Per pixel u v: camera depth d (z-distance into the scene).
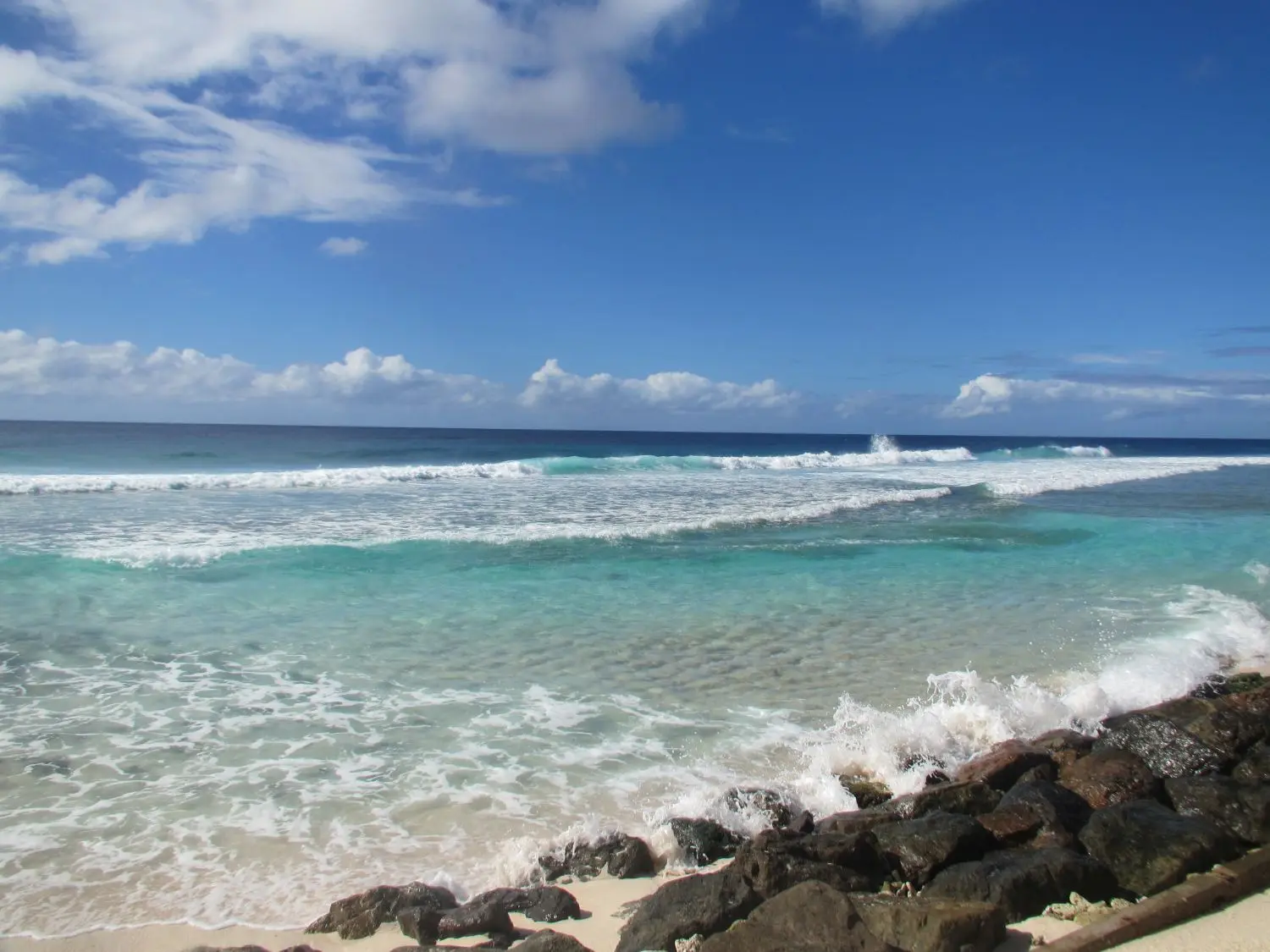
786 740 7.10
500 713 7.69
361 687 8.30
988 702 7.65
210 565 13.36
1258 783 5.80
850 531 18.48
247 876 5.00
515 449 58.75
